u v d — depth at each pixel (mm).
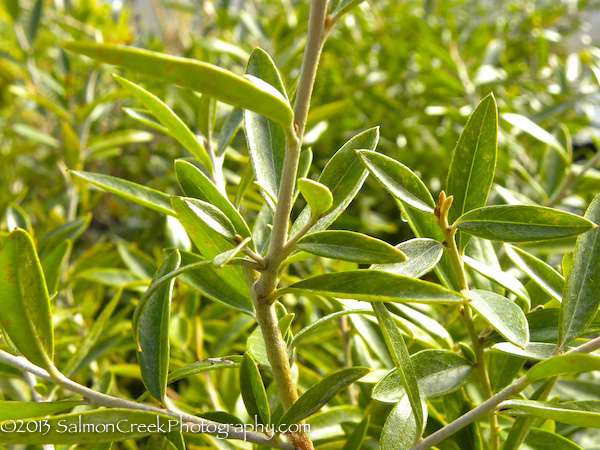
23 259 157
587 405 170
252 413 192
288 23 671
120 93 480
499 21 843
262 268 161
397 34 731
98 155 526
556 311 204
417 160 652
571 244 317
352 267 369
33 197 693
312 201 148
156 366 186
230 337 332
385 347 281
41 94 638
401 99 719
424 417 175
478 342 203
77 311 350
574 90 607
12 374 271
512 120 294
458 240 193
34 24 578
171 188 658
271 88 134
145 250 659
